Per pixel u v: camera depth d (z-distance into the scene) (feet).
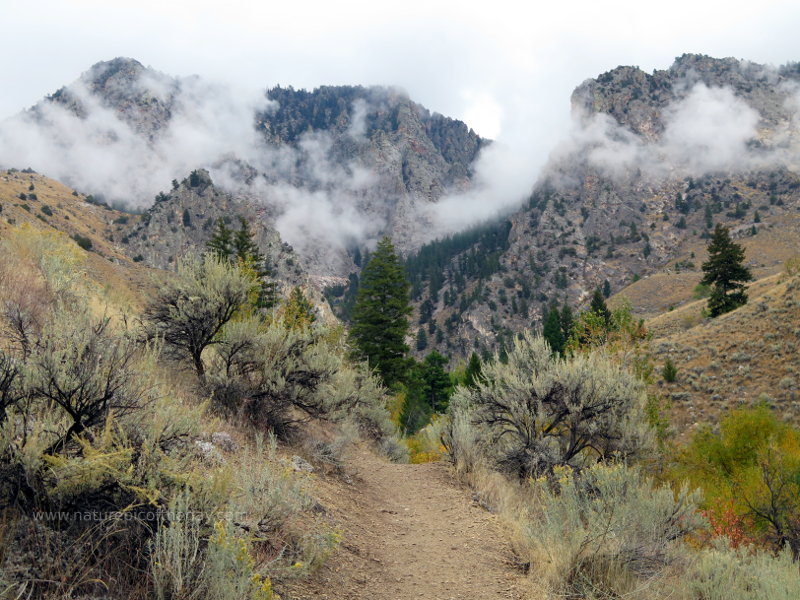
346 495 22.07
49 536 8.45
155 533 9.87
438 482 28.71
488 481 28.91
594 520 18.06
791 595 16.25
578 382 32.04
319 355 27.94
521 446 32.27
